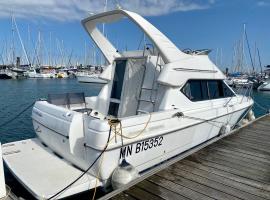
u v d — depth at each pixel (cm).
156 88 568
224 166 500
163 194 390
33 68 5547
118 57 634
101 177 416
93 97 655
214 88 705
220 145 633
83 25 626
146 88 584
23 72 5188
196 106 600
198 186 418
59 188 379
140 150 466
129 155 448
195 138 617
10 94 2514
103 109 633
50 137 501
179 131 548
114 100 625
